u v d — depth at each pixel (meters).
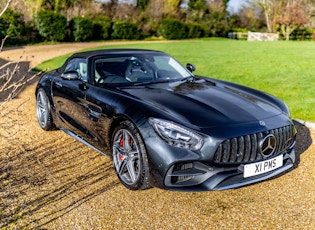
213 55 15.79
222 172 3.03
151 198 3.26
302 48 19.39
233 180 3.08
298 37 33.22
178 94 3.68
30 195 3.30
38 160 4.17
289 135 3.43
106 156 4.09
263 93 4.18
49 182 3.58
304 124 5.48
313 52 16.88
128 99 3.49
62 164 4.05
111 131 3.64
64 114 4.68
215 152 2.95
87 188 3.46
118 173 3.57
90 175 3.76
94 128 3.92
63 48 21.59
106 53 4.60
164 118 3.07
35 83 9.32
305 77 9.65
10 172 3.82
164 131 3.00
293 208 3.06
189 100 3.50
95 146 4.09
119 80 4.13
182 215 2.97
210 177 3.01
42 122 5.41
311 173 3.75
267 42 25.62
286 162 3.51
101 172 3.83
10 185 3.50
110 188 3.46
